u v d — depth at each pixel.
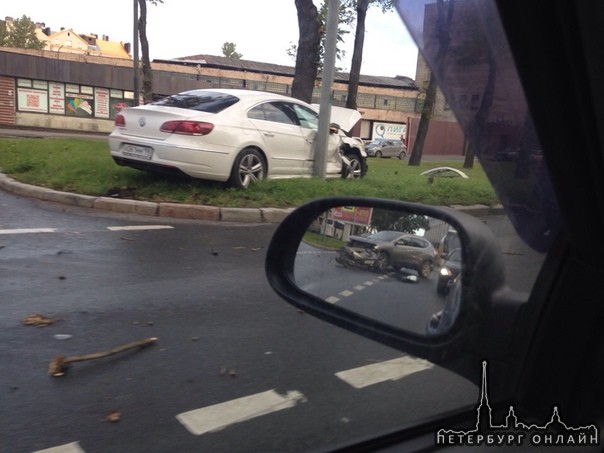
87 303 4.87
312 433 2.96
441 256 2.13
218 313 4.81
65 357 3.79
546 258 2.02
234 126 9.50
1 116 39.16
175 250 6.79
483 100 2.11
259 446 2.84
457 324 2.02
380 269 2.36
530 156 2.04
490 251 2.03
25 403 3.18
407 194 10.01
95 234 7.25
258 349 4.10
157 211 8.62
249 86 51.69
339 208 2.58
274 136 10.20
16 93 39.53
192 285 5.53
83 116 41.81
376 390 3.42
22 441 2.81
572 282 1.93
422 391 3.35
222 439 2.90
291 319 4.73
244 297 5.25
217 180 9.41
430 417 2.29
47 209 8.48
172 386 3.47
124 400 3.27
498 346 1.99
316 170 11.17
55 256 6.20
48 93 40.50
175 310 4.83
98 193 9.08
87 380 3.50
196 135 9.03
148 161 9.22
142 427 2.99
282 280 2.76
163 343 4.13
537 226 2.05
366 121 47.75
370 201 2.46
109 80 41.84
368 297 2.38
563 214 1.92
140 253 6.55
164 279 5.68
